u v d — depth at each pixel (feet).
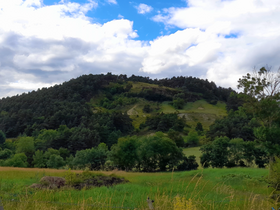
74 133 347.97
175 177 65.10
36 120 515.91
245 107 63.87
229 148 154.81
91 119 483.92
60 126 437.99
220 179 58.39
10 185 39.91
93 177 54.44
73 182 43.65
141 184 48.34
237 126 353.10
